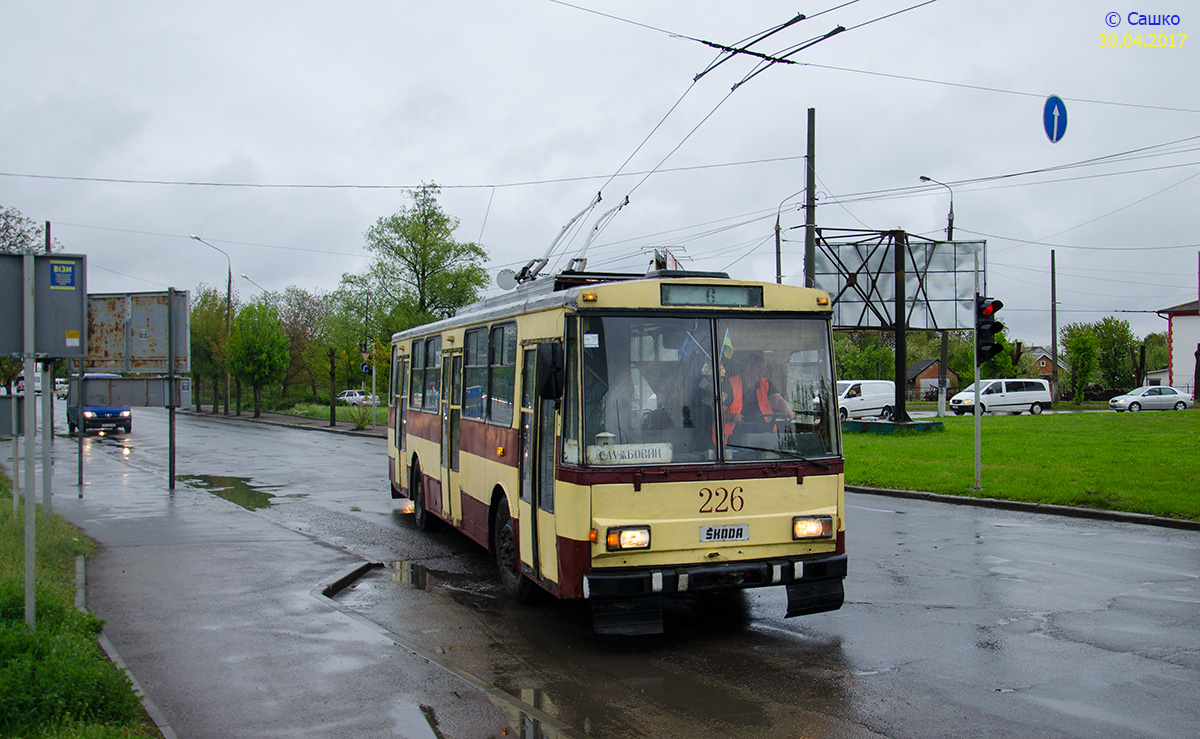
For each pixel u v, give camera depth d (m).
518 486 8.16
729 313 7.17
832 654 6.86
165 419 52.47
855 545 11.63
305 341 61.44
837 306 31.95
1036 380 44.69
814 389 7.34
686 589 6.73
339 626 7.53
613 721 5.49
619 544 6.63
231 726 5.36
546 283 8.90
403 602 8.71
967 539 12.09
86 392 15.85
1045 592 8.88
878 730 5.28
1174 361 62.38
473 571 10.22
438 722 5.45
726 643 7.20
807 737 5.19
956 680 6.19
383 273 43.88
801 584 7.18
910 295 32.59
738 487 6.95
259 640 7.12
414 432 13.34
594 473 6.68
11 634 5.82
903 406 30.61
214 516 13.62
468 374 10.31
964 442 25.58
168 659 6.64
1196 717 5.43
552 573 7.16
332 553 10.65
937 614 8.05
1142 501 14.13
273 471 21.70
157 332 16.22
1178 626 7.57
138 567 9.81
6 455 26.50
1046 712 5.53
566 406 6.92
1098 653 6.79
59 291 6.43
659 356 6.98
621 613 6.73
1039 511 14.72
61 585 8.51
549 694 6.00
